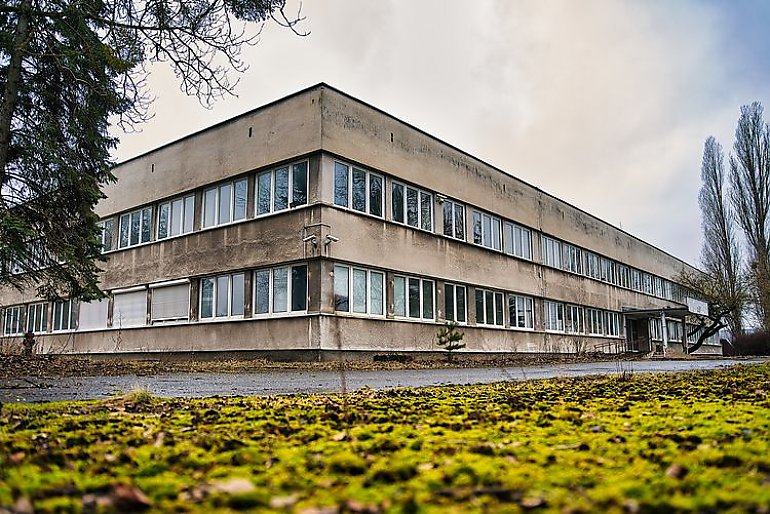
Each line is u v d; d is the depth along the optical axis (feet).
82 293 53.83
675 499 6.49
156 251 79.87
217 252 71.82
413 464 8.55
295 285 64.28
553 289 107.14
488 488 7.14
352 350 64.23
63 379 34.99
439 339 69.87
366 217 67.77
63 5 41.98
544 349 102.58
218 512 6.32
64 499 6.79
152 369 48.08
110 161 53.21
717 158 179.73
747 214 164.86
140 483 7.63
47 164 48.49
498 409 15.64
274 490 7.21
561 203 113.19
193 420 13.52
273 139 67.62
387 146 71.82
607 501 6.46
